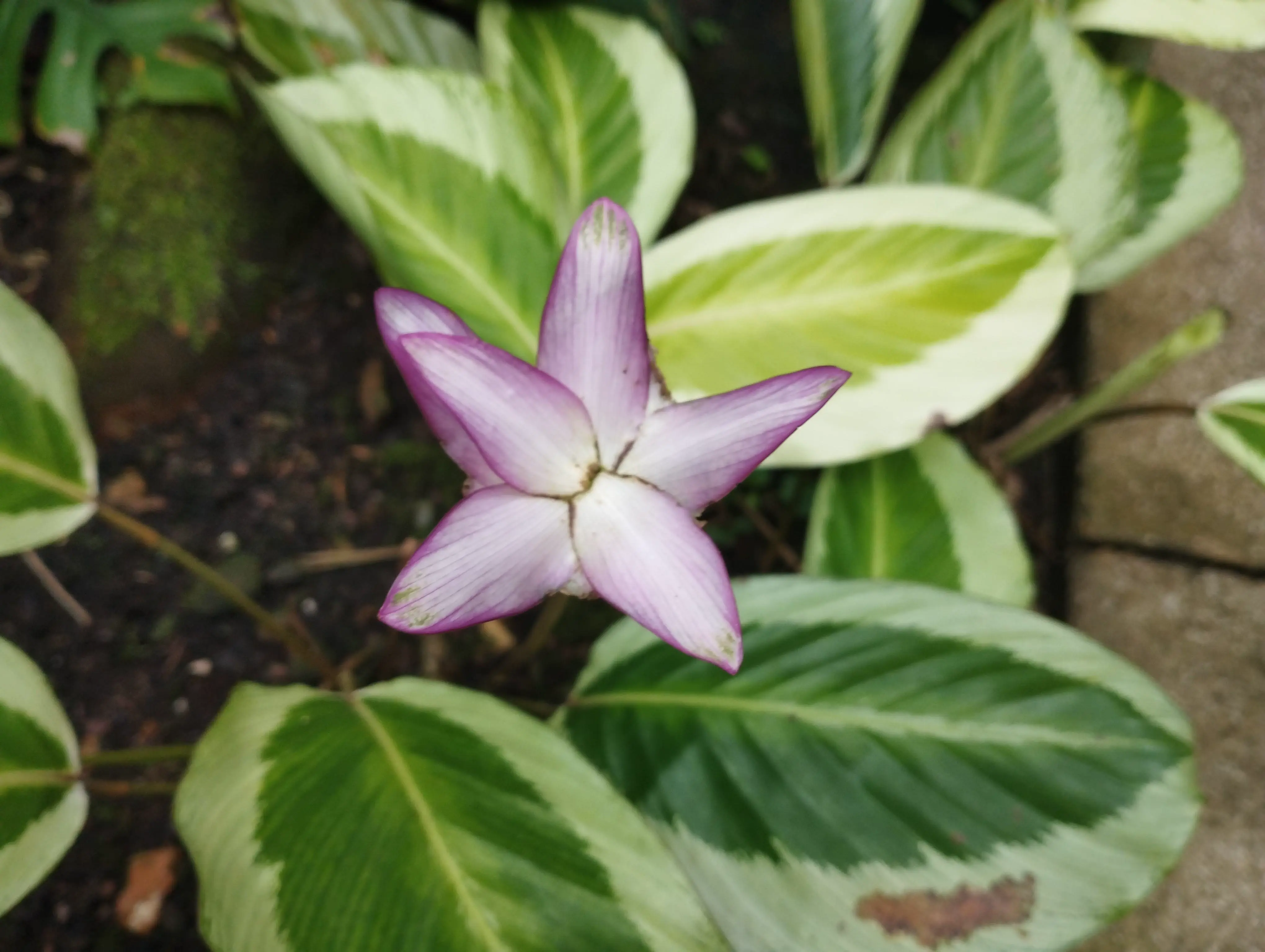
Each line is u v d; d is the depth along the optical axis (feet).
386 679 1.17
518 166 0.95
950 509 1.02
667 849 0.73
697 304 0.93
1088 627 1.21
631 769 0.84
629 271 0.60
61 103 1.27
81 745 1.09
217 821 0.73
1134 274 1.28
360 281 1.36
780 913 0.77
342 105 0.92
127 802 1.07
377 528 1.24
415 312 0.63
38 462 0.88
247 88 1.16
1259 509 1.17
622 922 0.70
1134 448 1.26
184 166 1.28
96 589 1.17
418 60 1.20
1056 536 1.30
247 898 0.70
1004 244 0.90
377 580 1.21
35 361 0.89
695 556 0.59
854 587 0.88
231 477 1.24
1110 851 0.75
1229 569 1.16
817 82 1.08
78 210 1.27
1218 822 1.05
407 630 0.58
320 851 0.71
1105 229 1.00
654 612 0.59
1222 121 1.11
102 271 1.23
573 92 1.12
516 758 0.78
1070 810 0.77
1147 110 1.14
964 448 1.05
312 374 1.30
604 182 1.08
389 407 1.29
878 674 0.84
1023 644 0.83
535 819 0.74
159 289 1.23
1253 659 1.11
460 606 0.60
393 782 0.76
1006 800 0.78
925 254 0.91
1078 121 1.00
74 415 0.91
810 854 0.78
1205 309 1.29
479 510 0.60
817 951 0.75
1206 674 1.12
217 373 1.27
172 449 1.24
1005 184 1.03
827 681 0.84
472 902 0.70
